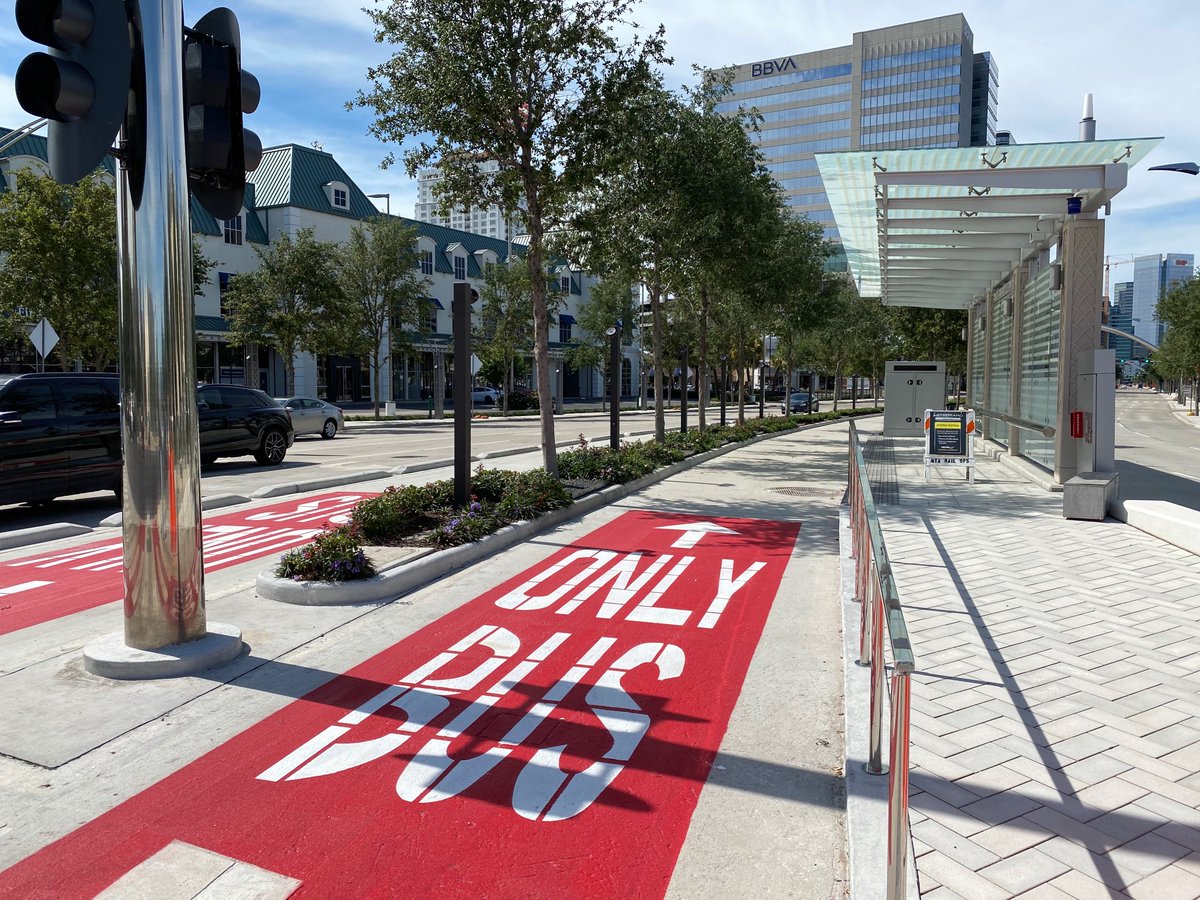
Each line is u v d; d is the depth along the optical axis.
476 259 58.94
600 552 8.47
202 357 40.97
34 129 11.95
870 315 41.84
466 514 8.67
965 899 2.80
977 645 5.36
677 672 5.15
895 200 12.19
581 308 51.50
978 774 3.66
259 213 44.28
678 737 4.24
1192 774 3.68
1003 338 18.72
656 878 3.07
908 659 2.34
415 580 7.09
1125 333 22.48
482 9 10.84
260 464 17.27
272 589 6.61
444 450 21.48
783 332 32.62
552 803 3.59
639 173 16.47
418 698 4.71
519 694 4.78
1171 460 19.80
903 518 10.15
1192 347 47.00
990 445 19.56
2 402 10.52
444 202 12.46
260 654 5.37
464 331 9.31
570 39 11.25
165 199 4.95
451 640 5.70
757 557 8.33
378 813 3.50
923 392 23.77
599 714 4.51
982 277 19.47
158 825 3.40
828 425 34.00
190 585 5.23
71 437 10.97
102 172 24.14
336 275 36.91
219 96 5.12
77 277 22.41
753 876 3.09
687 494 12.69
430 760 3.97
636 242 15.95
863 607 5.05
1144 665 5.00
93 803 3.57
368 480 14.83
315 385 46.38
